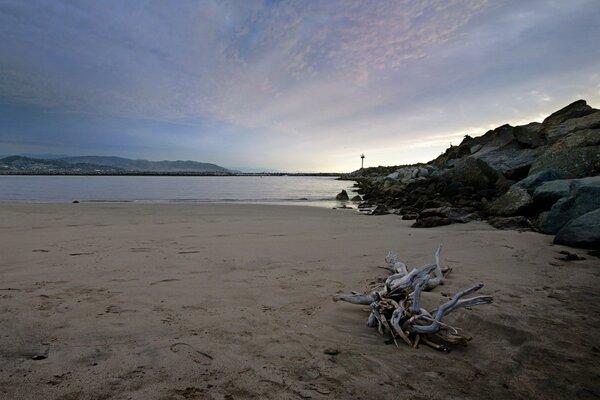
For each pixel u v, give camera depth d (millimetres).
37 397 2117
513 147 18938
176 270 5188
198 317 3469
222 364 2582
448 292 4203
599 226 6332
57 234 8078
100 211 13391
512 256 6031
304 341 3004
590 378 2479
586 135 12766
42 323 3203
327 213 14453
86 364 2518
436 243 7324
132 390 2223
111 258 5836
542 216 9055
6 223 9812
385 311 3350
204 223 10539
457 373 2547
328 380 2418
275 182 66062
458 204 14242
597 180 7836
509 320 3387
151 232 8609
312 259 5984
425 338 3035
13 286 4273
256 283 4625
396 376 2490
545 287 4375
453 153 31672
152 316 3453
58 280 4570
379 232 9000
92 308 3615
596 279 4668
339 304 3922
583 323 3342
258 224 10461
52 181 51812
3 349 2697
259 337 3051
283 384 2354
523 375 2525
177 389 2252
